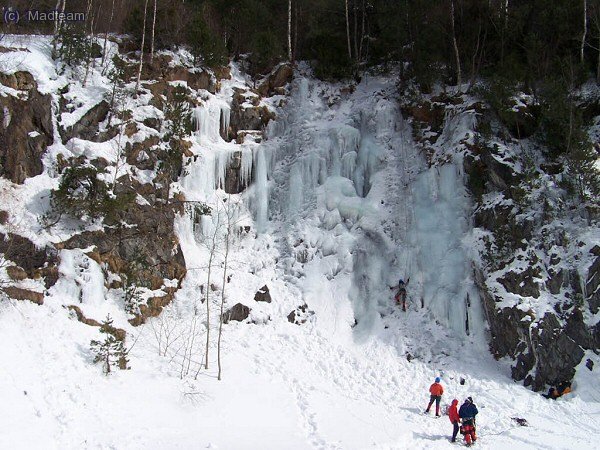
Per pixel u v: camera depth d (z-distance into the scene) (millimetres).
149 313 18875
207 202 23297
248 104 27266
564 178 21078
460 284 20781
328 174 25391
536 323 18484
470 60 28234
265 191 24984
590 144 20953
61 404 13406
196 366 17016
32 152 19266
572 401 16859
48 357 14797
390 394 17953
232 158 24891
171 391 15352
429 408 16906
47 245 17562
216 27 30141
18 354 14367
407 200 24047
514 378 18266
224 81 27844
